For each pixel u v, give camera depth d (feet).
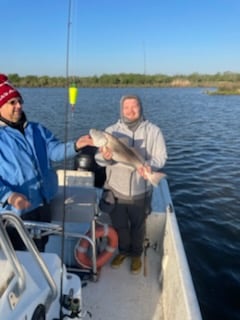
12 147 8.27
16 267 5.10
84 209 9.79
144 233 10.94
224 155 41.14
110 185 10.60
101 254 10.71
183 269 8.36
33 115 77.15
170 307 8.61
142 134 10.35
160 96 165.68
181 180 30.83
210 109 102.17
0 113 8.43
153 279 10.67
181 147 46.09
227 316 13.87
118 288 10.17
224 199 25.85
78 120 70.95
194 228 21.22
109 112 88.07
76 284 7.36
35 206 8.71
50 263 6.77
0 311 4.73
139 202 10.49
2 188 7.50
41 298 5.73
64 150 8.98
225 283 15.92
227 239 19.84
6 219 5.32
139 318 9.08
